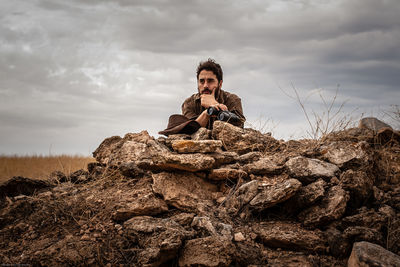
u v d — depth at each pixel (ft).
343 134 14.87
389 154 13.69
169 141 14.76
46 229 10.63
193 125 15.34
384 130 14.23
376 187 11.94
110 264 9.07
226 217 10.52
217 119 15.51
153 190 11.36
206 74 16.31
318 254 9.51
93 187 13.05
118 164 13.82
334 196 10.43
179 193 11.21
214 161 11.56
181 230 9.53
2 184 13.05
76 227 10.55
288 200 10.79
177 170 11.91
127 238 9.80
